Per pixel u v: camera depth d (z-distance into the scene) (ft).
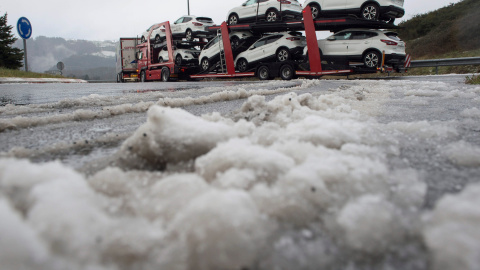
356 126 6.06
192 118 5.07
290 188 3.14
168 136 4.55
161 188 3.16
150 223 2.78
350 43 41.81
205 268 2.30
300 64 45.65
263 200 3.07
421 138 6.32
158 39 67.67
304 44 47.44
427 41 84.48
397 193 3.46
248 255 2.37
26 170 2.93
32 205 2.53
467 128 7.53
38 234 2.16
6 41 109.40
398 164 4.75
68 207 2.37
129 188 3.50
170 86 37.09
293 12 47.09
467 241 2.12
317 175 3.34
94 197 2.95
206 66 57.47
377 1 39.42
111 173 3.65
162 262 2.30
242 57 51.98
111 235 2.38
